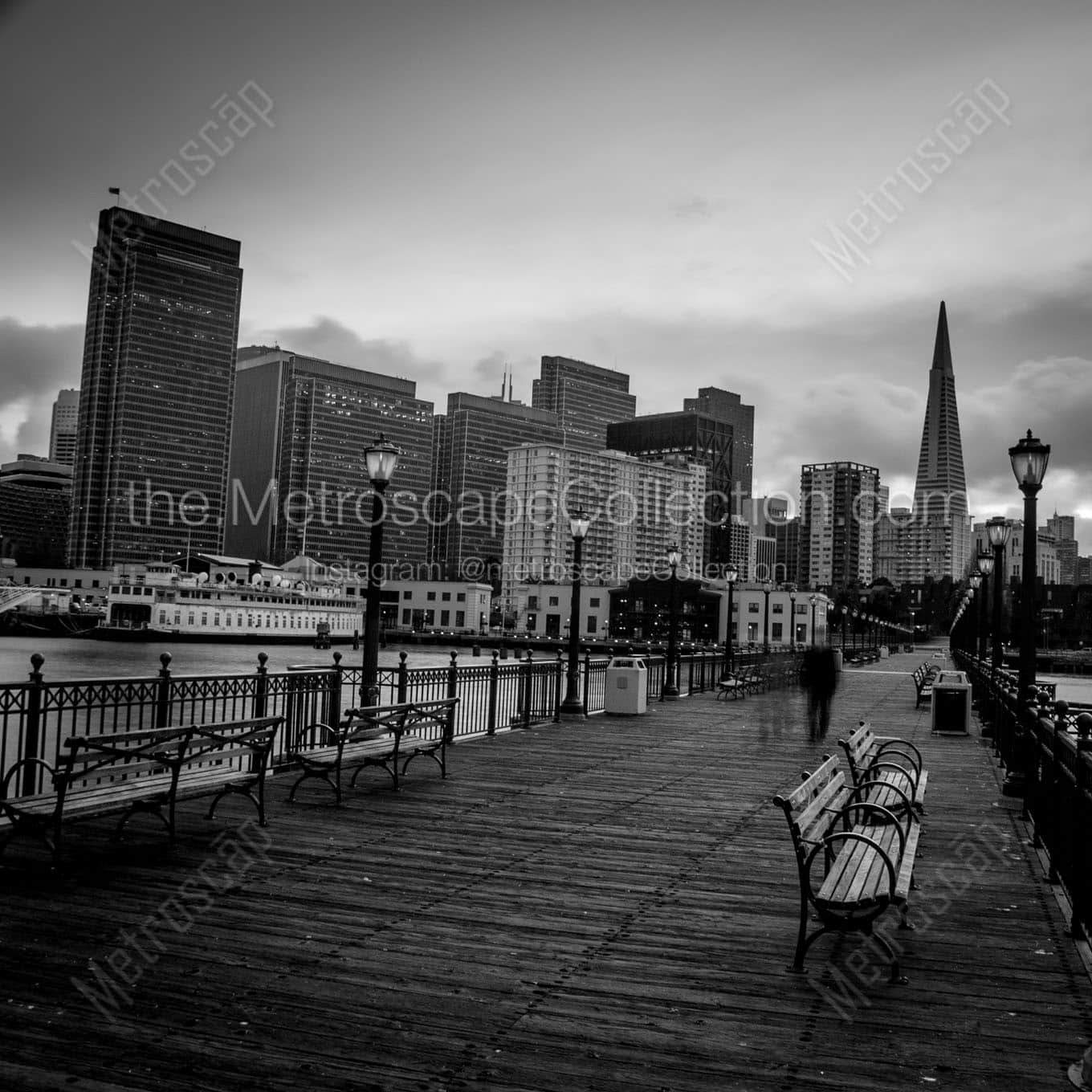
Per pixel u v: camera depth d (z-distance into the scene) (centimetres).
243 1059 500
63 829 1002
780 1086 487
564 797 1300
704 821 1161
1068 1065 516
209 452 18962
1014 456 1423
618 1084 485
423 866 904
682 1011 579
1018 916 788
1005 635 12875
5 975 602
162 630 14988
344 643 17688
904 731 2370
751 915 780
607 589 17325
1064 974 652
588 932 724
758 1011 581
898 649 14988
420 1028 545
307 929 708
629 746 1889
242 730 1136
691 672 3575
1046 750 985
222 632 15575
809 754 1802
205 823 1052
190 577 16100
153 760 915
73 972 609
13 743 2395
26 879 812
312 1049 515
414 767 1537
